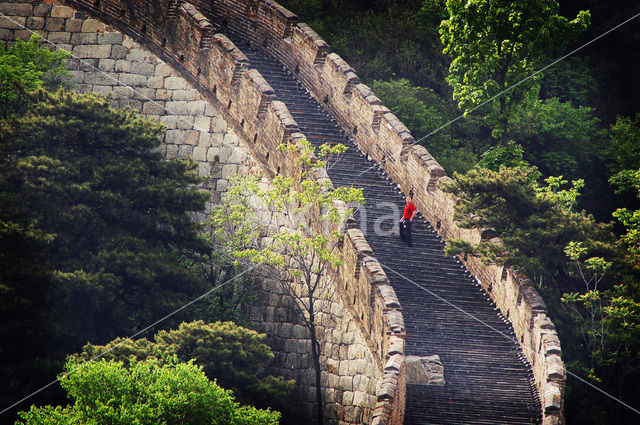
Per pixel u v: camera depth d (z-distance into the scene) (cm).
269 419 10819
